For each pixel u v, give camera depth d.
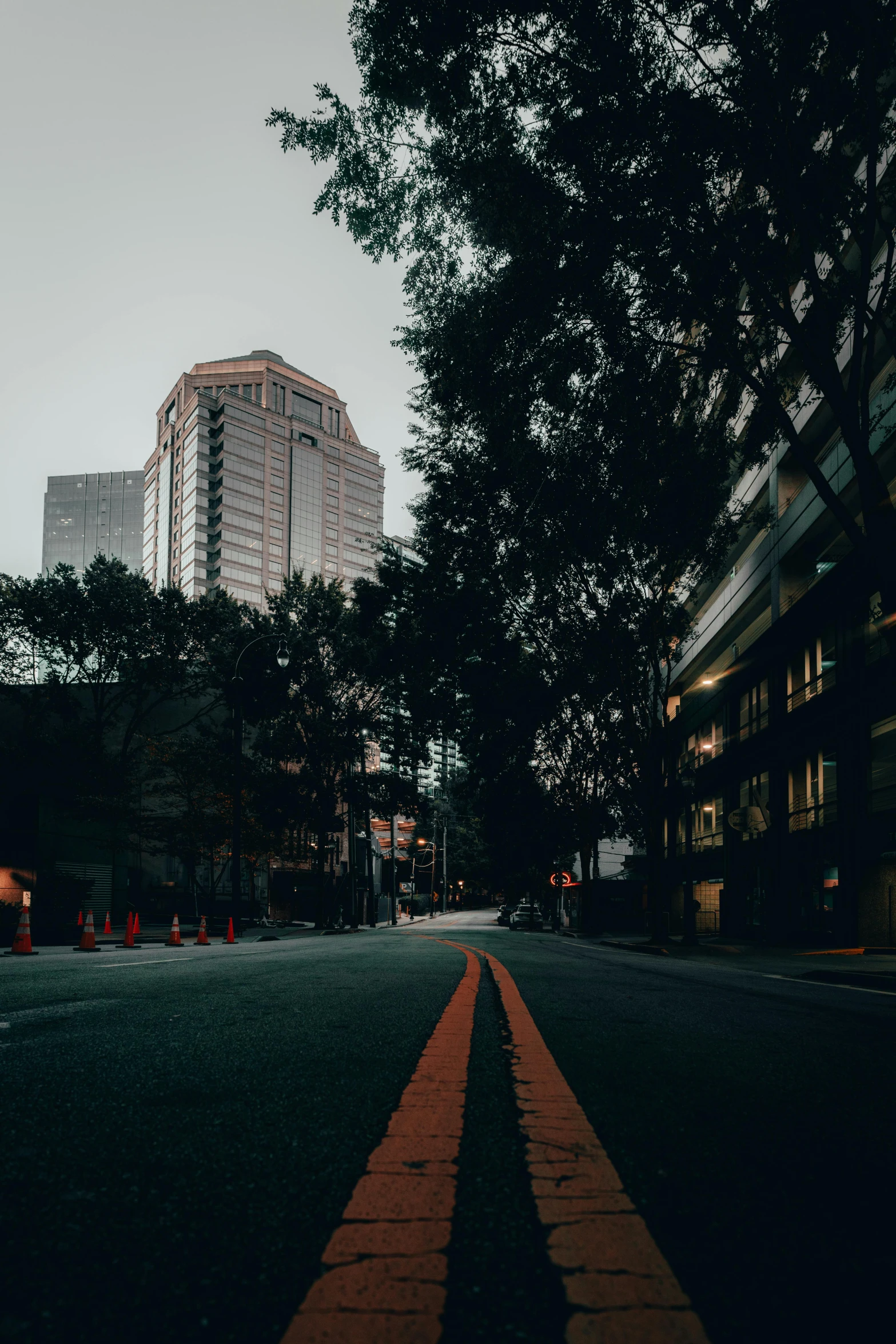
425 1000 5.55
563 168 10.45
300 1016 4.63
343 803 45.91
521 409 12.54
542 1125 2.49
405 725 28.78
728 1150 2.34
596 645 22.66
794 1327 1.33
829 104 9.99
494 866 67.31
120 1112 2.58
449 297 12.05
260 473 136.75
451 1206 1.82
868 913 21.62
